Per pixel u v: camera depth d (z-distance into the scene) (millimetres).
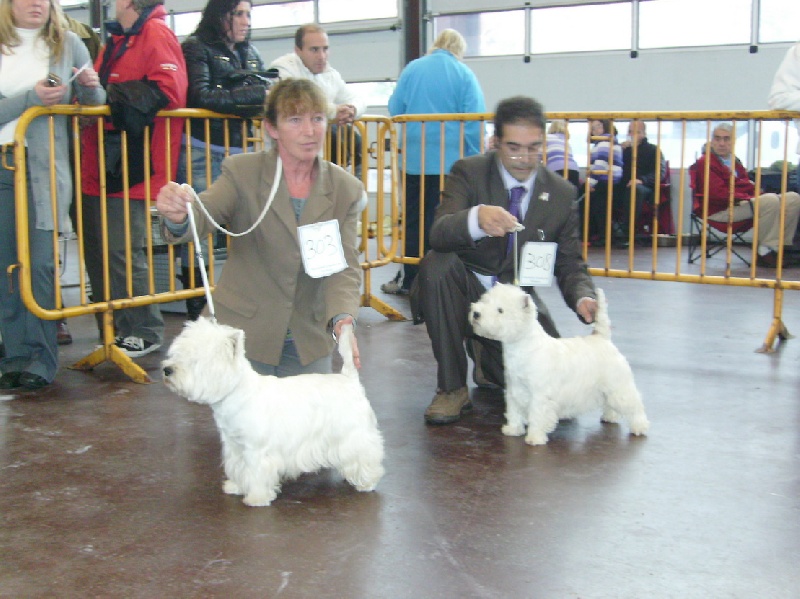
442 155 5957
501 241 3639
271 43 12977
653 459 3154
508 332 3193
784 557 2357
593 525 2570
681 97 10789
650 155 10836
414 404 3883
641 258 9461
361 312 6121
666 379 4297
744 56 10375
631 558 2352
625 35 10953
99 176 4312
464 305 3598
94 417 3652
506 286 3271
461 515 2648
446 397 3602
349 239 3043
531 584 2205
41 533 2514
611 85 11117
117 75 4527
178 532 2521
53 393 4023
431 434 3457
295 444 2658
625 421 3617
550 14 11289
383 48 12141
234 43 5074
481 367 4043
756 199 5051
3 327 4090
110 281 4652
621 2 10867
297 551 2398
